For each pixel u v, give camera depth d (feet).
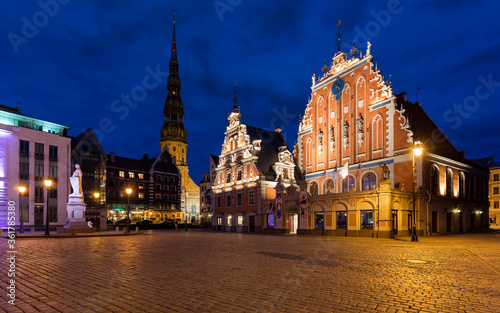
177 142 407.64
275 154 186.60
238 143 186.91
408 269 41.52
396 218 113.09
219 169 203.10
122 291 29.37
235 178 187.42
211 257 53.36
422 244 81.66
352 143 153.07
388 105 138.41
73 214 126.41
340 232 121.90
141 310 23.90
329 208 127.54
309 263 46.57
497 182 228.02
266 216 162.91
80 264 45.16
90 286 31.35
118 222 247.50
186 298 27.02
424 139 138.41
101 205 217.77
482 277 36.32
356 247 72.95
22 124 180.96
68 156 194.39
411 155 128.57
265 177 168.45
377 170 139.95
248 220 173.17
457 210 145.07
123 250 64.75
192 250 65.00
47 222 109.19
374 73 146.30
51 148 188.03
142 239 100.63
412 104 168.04
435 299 26.84
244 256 54.90
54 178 186.91
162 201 308.60
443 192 138.82
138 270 40.19
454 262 48.29
